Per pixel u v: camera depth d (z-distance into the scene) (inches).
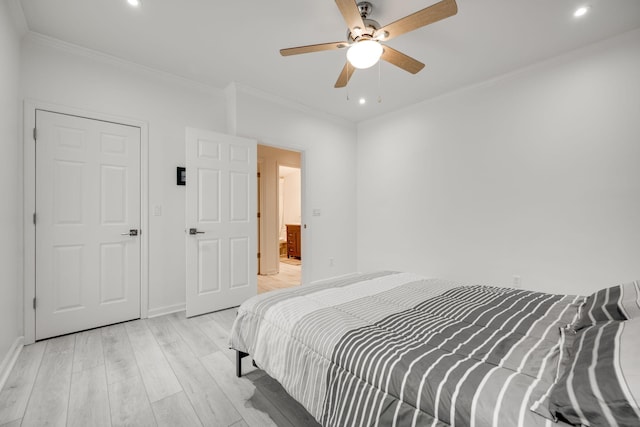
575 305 57.8
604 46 97.2
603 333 36.1
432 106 144.8
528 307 58.9
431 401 33.3
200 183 117.2
